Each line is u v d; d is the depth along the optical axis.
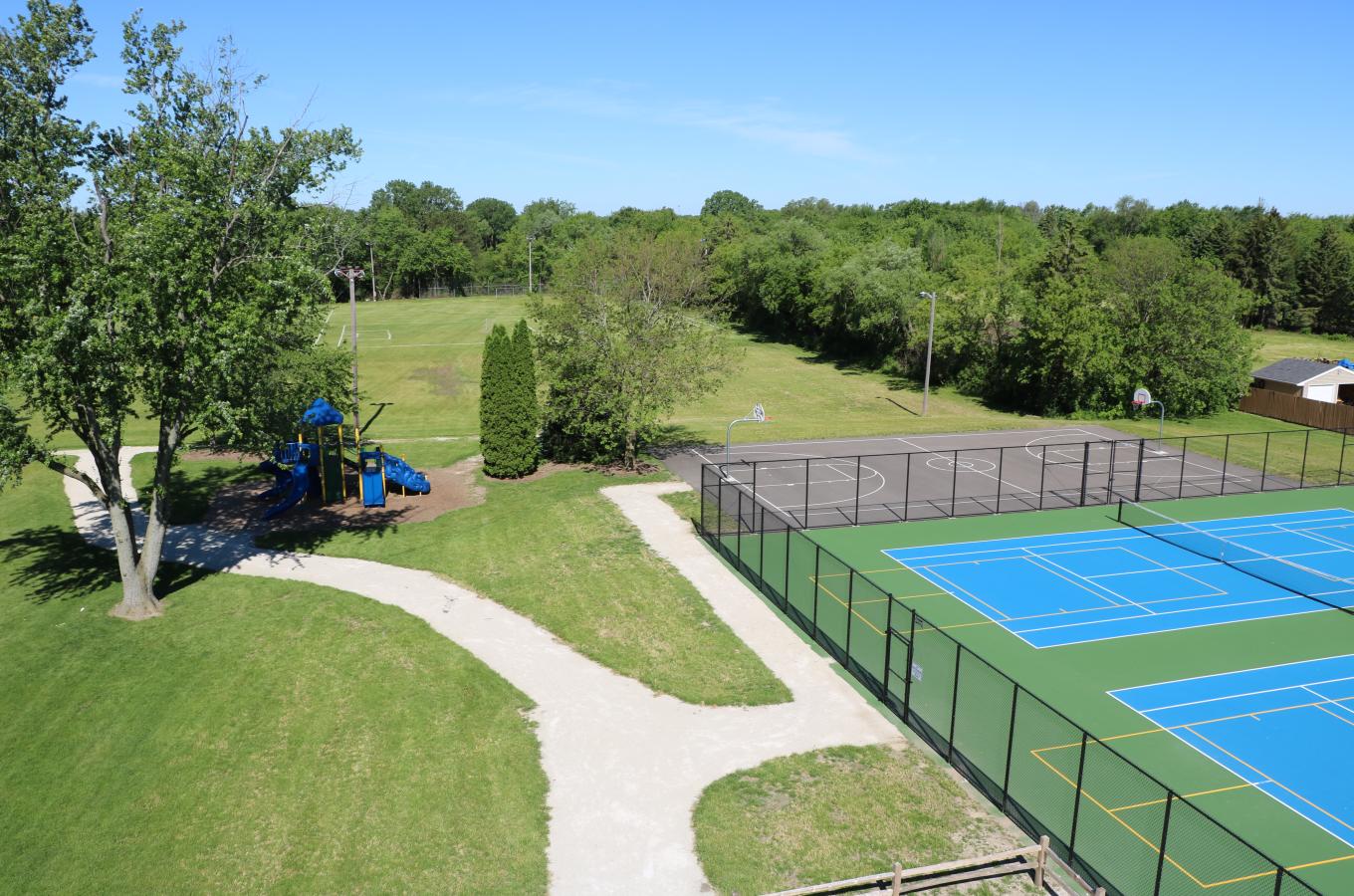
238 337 24.16
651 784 18.17
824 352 96.75
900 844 16.11
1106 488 42.00
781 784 18.06
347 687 22.14
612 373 41.50
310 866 15.66
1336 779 18.47
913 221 159.88
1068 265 92.31
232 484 41.19
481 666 23.36
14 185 23.36
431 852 16.02
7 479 23.27
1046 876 15.11
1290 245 121.88
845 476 43.62
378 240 147.75
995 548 33.56
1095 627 26.28
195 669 23.05
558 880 15.29
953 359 77.00
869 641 24.95
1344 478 45.00
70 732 20.00
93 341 22.25
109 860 15.81
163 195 24.00
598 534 33.88
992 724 20.47
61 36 23.53
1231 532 36.16
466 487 40.69
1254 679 23.03
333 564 30.95
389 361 78.94
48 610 26.75
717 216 165.62
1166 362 61.19
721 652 24.25
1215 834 16.34
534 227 176.25
